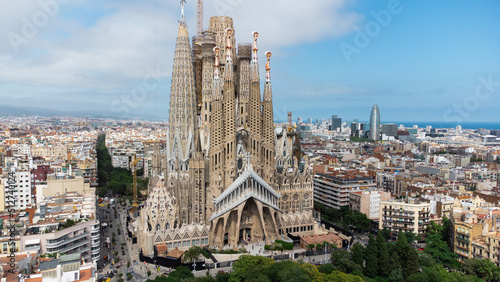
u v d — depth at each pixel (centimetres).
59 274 12100
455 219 19750
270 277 15138
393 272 16388
